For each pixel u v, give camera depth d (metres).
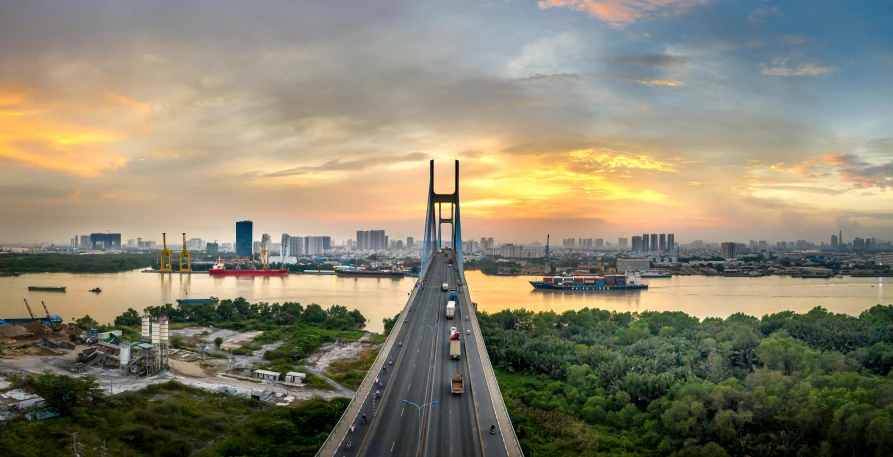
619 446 148.88
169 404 169.00
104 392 179.00
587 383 196.12
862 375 182.62
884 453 131.88
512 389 197.62
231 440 145.00
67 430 147.00
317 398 187.62
